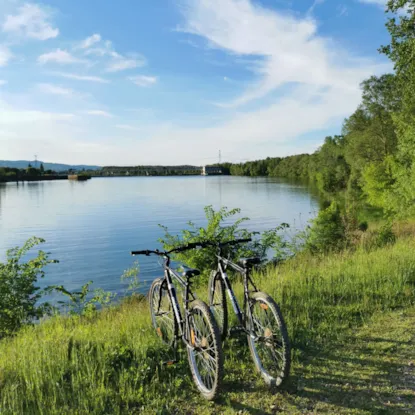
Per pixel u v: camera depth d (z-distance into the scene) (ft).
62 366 12.70
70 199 248.11
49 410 10.56
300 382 11.94
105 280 57.21
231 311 16.80
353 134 172.35
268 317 11.91
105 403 11.14
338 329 15.92
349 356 13.53
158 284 15.57
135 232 108.78
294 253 44.70
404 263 24.45
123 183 552.82
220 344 10.90
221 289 14.35
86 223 130.21
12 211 175.83
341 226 52.90
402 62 71.15
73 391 11.43
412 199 79.41
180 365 13.17
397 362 12.97
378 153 161.27
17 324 23.94
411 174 78.07
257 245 34.30
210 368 11.55
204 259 29.60
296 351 13.67
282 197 219.82
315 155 339.98
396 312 17.48
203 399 11.35
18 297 24.90
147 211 165.48
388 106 157.58
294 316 17.33
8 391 11.35
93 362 13.04
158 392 11.73
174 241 32.27
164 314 14.93
